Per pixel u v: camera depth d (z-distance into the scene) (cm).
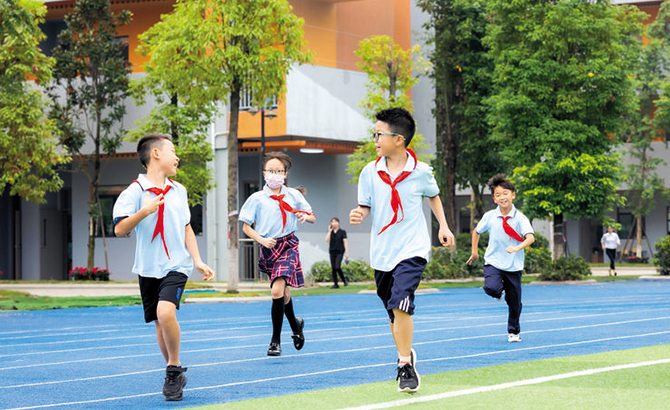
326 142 2736
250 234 800
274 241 788
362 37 3059
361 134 2830
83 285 2514
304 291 2308
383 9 3148
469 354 779
